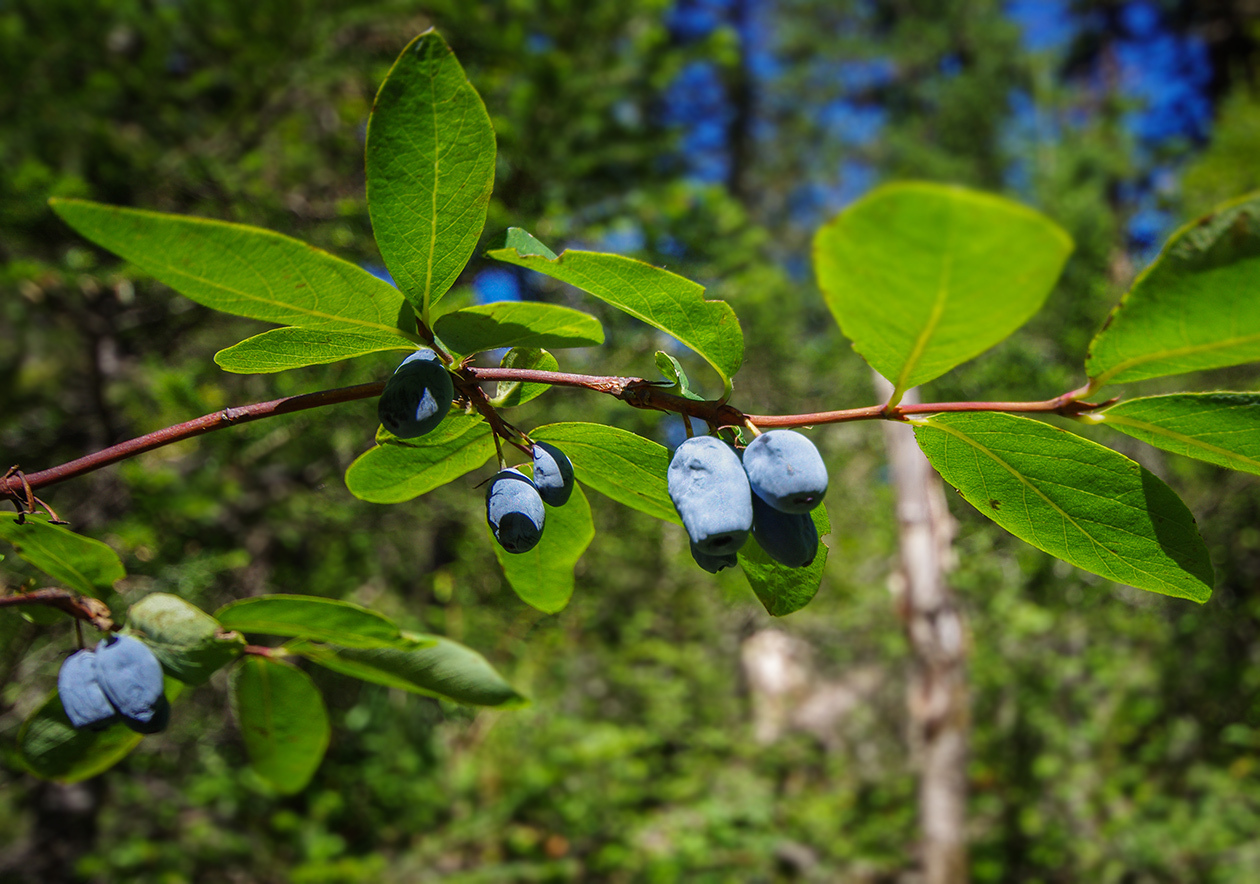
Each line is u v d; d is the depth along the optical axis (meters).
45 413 6.46
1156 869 8.66
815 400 9.20
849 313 0.96
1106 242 8.88
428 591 8.67
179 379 4.80
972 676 9.34
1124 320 1.07
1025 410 1.22
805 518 1.28
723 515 1.17
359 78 6.64
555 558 1.79
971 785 9.74
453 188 1.21
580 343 1.31
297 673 1.73
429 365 1.27
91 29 6.26
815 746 12.13
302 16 6.27
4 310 6.27
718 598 10.92
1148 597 9.38
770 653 13.32
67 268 5.02
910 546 7.51
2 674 4.82
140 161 5.77
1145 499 1.26
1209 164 9.81
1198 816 9.27
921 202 0.78
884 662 11.64
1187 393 1.14
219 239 1.07
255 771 1.90
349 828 9.21
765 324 8.08
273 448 5.77
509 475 1.40
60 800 7.17
